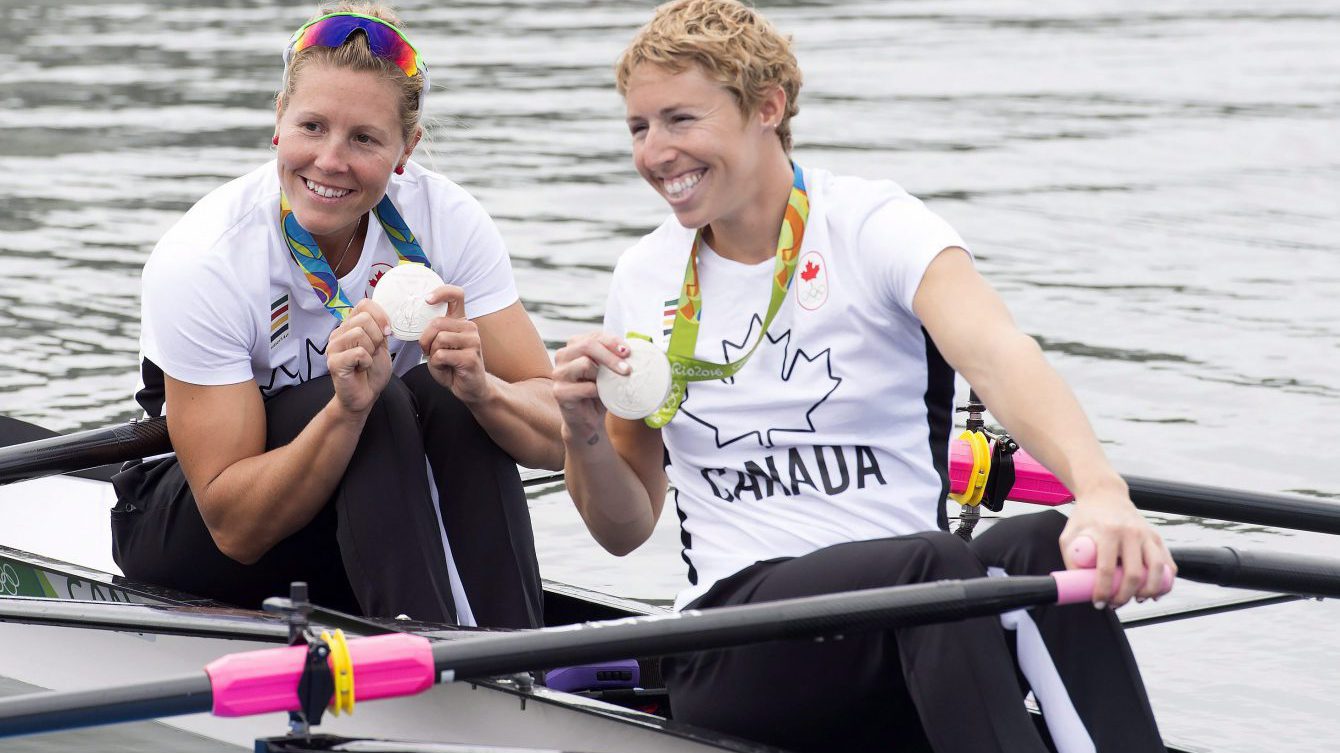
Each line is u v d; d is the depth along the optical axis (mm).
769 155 13508
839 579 12625
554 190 48656
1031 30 86438
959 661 12102
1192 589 23172
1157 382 31312
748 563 13531
